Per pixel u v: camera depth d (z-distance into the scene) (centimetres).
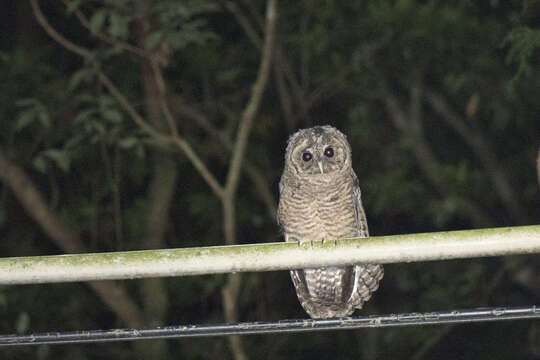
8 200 1291
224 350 1230
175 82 1270
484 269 1209
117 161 1115
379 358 1280
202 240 1362
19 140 1182
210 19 1296
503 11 1151
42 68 1119
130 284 1300
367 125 1286
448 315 378
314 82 1266
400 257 367
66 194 1279
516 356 1292
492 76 1188
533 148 1323
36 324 1236
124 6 883
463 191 1245
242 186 1345
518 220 1284
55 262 370
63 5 1244
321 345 1348
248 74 1316
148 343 1166
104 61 1136
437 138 1418
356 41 1228
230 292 884
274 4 949
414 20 1161
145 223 1185
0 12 1319
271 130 1329
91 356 1303
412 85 1261
